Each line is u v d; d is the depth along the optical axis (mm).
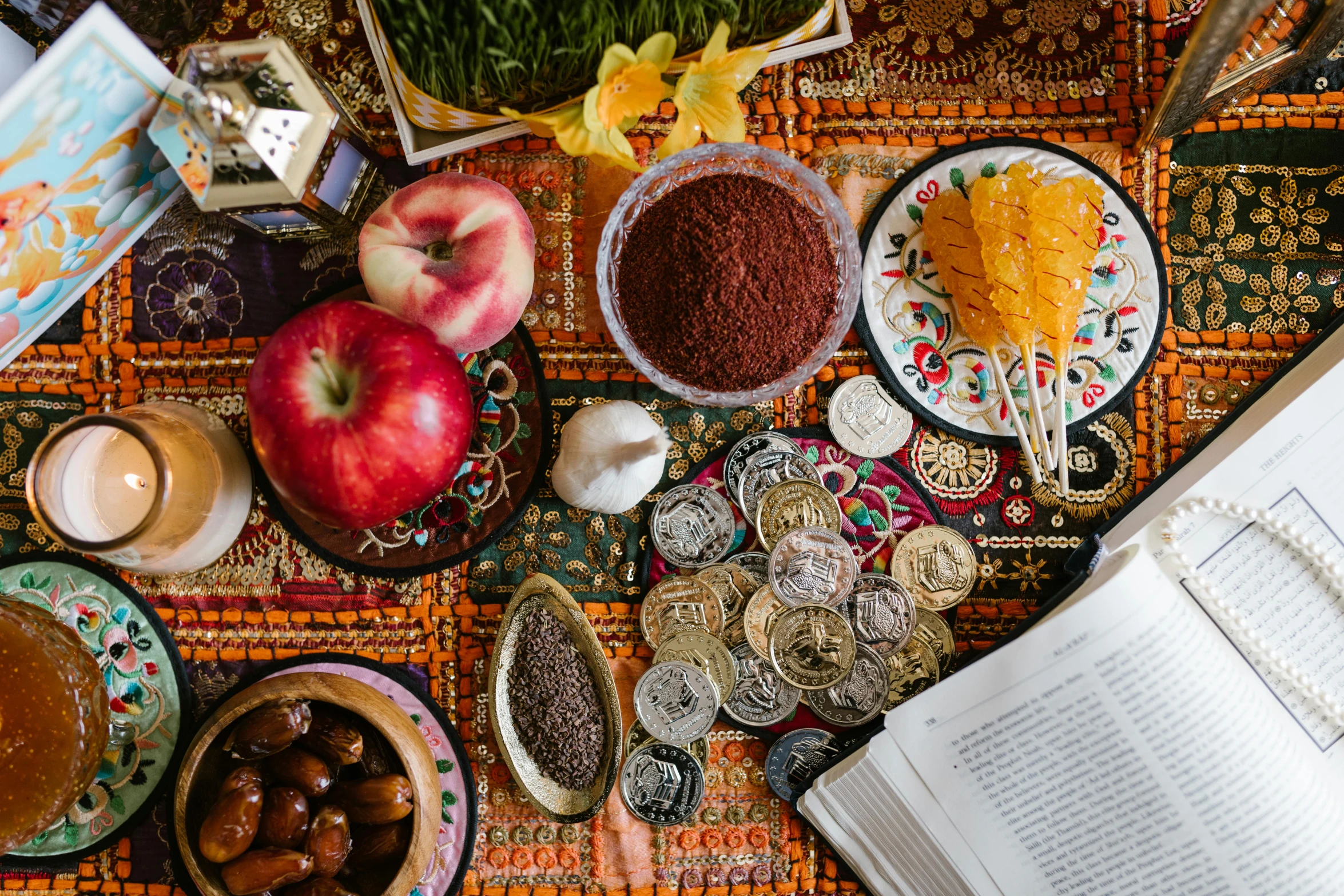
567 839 853
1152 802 794
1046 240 786
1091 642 778
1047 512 876
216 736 723
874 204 874
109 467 837
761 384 826
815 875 861
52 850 841
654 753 845
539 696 812
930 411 867
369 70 868
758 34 793
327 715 774
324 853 735
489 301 766
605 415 805
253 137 675
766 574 854
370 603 858
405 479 711
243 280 867
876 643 851
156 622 848
